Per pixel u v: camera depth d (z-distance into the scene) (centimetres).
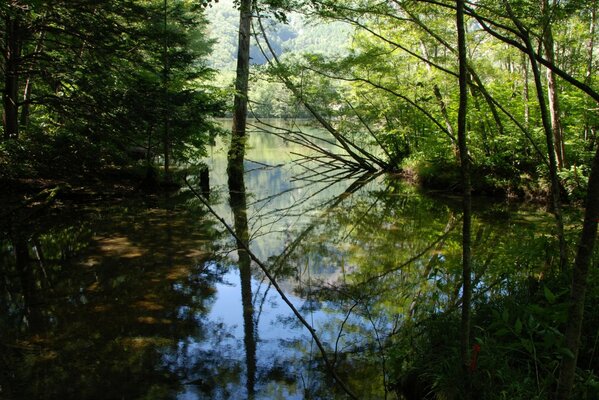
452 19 1010
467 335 299
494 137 1288
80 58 1227
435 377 334
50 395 354
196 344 448
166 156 1348
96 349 431
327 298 577
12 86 1227
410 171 1630
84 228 882
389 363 401
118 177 1398
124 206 1092
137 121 1235
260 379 387
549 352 312
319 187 1512
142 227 908
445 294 546
